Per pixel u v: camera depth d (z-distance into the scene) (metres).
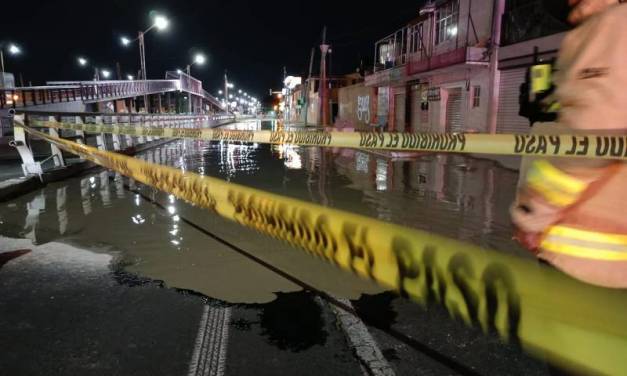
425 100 22.44
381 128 25.77
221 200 3.35
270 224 2.53
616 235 1.54
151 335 3.07
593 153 1.55
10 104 27.55
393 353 2.87
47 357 2.79
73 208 6.82
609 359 1.15
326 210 2.06
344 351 2.90
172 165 12.91
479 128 17.08
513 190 8.51
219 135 4.48
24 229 5.65
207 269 4.29
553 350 1.23
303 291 3.80
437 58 18.17
